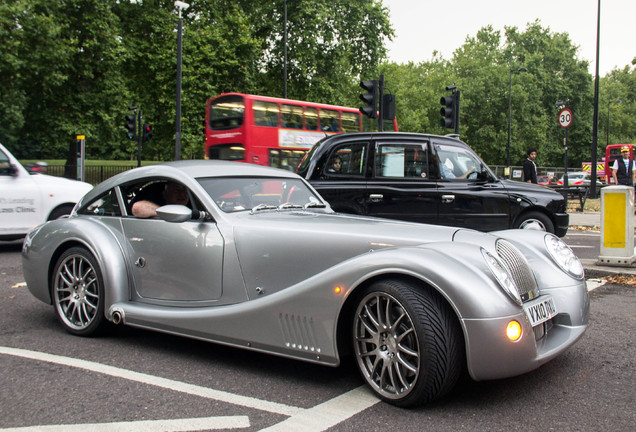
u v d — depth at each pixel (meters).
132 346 3.91
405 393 2.75
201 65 27.86
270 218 3.64
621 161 15.81
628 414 2.73
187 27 28.72
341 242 3.19
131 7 30.78
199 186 3.85
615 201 7.12
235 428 2.56
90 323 4.06
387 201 7.14
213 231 3.63
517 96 54.62
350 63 35.84
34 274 4.41
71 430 2.53
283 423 2.61
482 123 57.09
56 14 26.06
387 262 2.82
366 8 34.44
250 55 30.09
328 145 7.28
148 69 30.17
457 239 3.07
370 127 18.91
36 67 24.86
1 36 23.28
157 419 2.65
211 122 16.50
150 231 3.94
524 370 2.75
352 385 3.15
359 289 2.98
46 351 3.76
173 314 3.62
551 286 3.39
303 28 32.22
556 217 7.73
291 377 3.28
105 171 31.48
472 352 2.64
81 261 4.16
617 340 4.08
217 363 3.54
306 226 3.38
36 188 8.34
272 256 3.38
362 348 2.99
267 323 3.22
